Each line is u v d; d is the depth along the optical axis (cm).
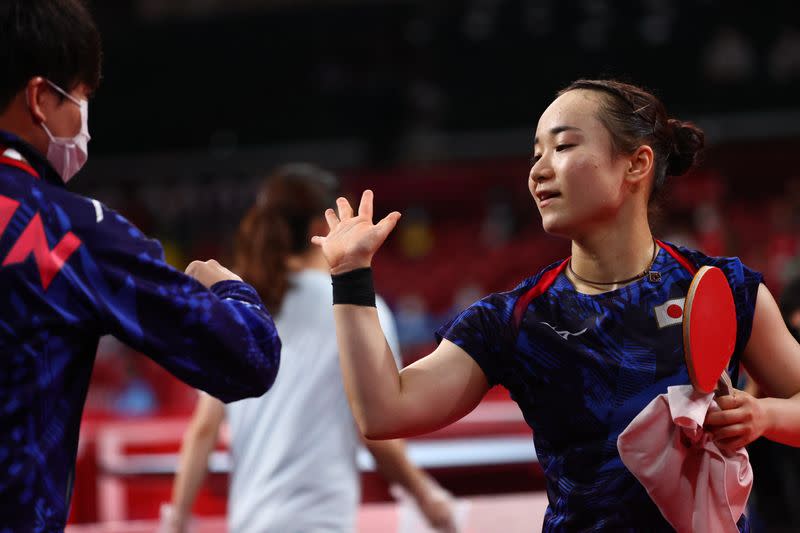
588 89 407
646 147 400
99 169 4653
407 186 4275
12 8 341
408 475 609
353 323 388
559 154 398
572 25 4675
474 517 890
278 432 584
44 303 321
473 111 4666
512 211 4112
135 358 2441
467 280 3772
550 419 394
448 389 398
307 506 572
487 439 1283
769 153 4028
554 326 396
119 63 4816
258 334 361
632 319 392
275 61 4781
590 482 383
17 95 344
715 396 383
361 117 4672
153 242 348
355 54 4719
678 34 4588
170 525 622
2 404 313
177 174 4588
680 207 3716
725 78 4344
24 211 326
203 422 623
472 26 4700
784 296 625
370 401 385
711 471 370
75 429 333
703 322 368
